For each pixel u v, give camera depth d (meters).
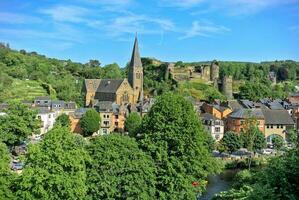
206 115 152.75
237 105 180.50
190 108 55.94
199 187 53.50
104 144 48.38
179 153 51.94
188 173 51.69
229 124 152.38
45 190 41.69
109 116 160.88
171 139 52.31
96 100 197.38
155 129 53.50
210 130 147.75
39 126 104.94
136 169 46.41
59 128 46.44
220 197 43.03
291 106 184.88
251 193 23.06
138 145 52.50
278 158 25.00
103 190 44.75
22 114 99.38
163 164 50.66
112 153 47.06
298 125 176.62
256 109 154.12
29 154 43.59
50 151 43.44
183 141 52.03
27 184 41.00
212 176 94.19
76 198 42.38
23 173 41.69
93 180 45.38
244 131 128.75
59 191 42.00
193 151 52.03
